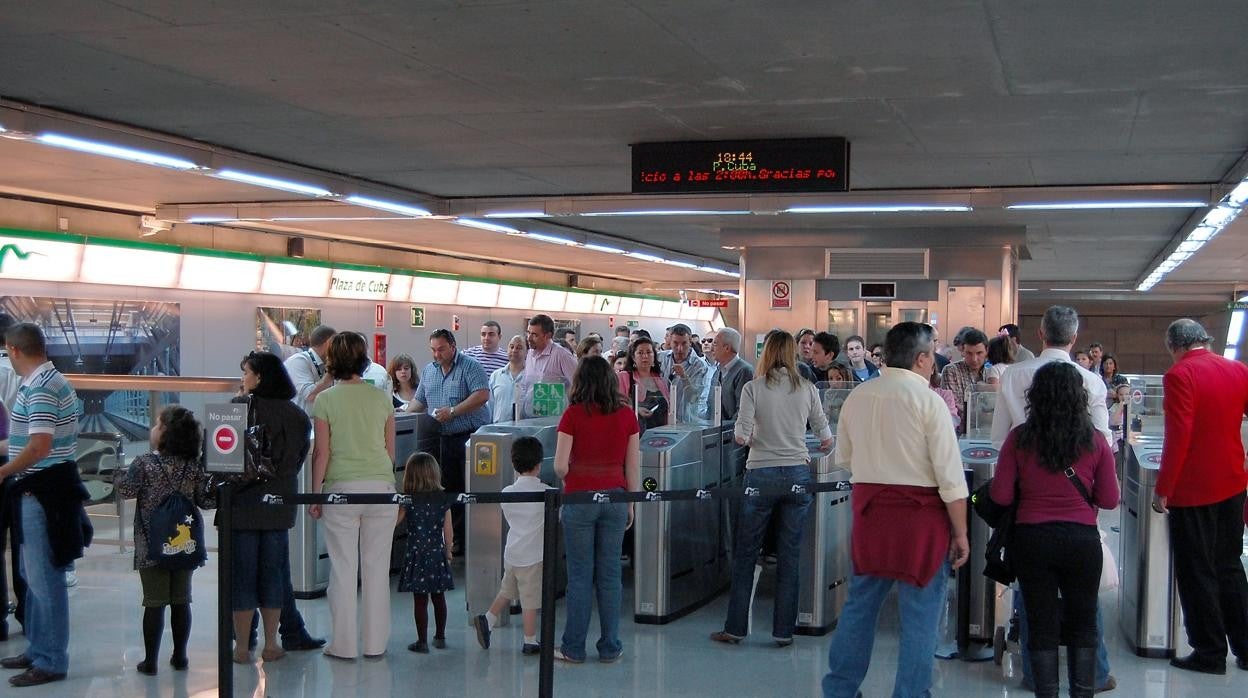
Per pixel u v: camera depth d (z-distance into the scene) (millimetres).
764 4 5957
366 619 6512
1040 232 17672
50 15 6301
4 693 5875
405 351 23500
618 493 5660
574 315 32219
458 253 24672
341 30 6582
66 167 12164
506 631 7156
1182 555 6215
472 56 7176
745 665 6406
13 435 6289
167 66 7523
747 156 10062
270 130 9883
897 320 16703
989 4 5887
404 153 11039
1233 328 39156
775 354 6629
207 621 7316
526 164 11656
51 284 14961
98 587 8203
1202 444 6047
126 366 16250
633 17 6234
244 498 5688
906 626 5129
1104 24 6242
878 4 5922
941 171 11789
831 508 7203
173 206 15812
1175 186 12453
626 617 7582
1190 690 5910
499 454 7316
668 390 9281
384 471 6531
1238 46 6676
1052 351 5859
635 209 13852
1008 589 6656
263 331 19188
